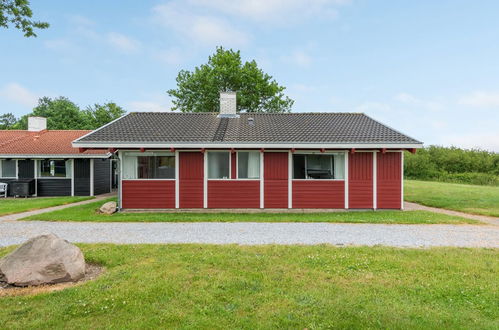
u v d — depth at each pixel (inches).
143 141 492.7
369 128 561.6
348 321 144.0
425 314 151.3
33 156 733.9
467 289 180.7
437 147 1428.4
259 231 342.0
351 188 525.3
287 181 526.6
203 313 151.4
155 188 522.3
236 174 527.5
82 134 892.0
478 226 372.8
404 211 506.3
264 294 172.7
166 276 198.4
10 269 192.7
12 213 476.4
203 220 410.3
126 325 140.2
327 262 226.5
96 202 612.1
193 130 553.6
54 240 208.1
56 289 182.2
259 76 1243.8
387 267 217.0
